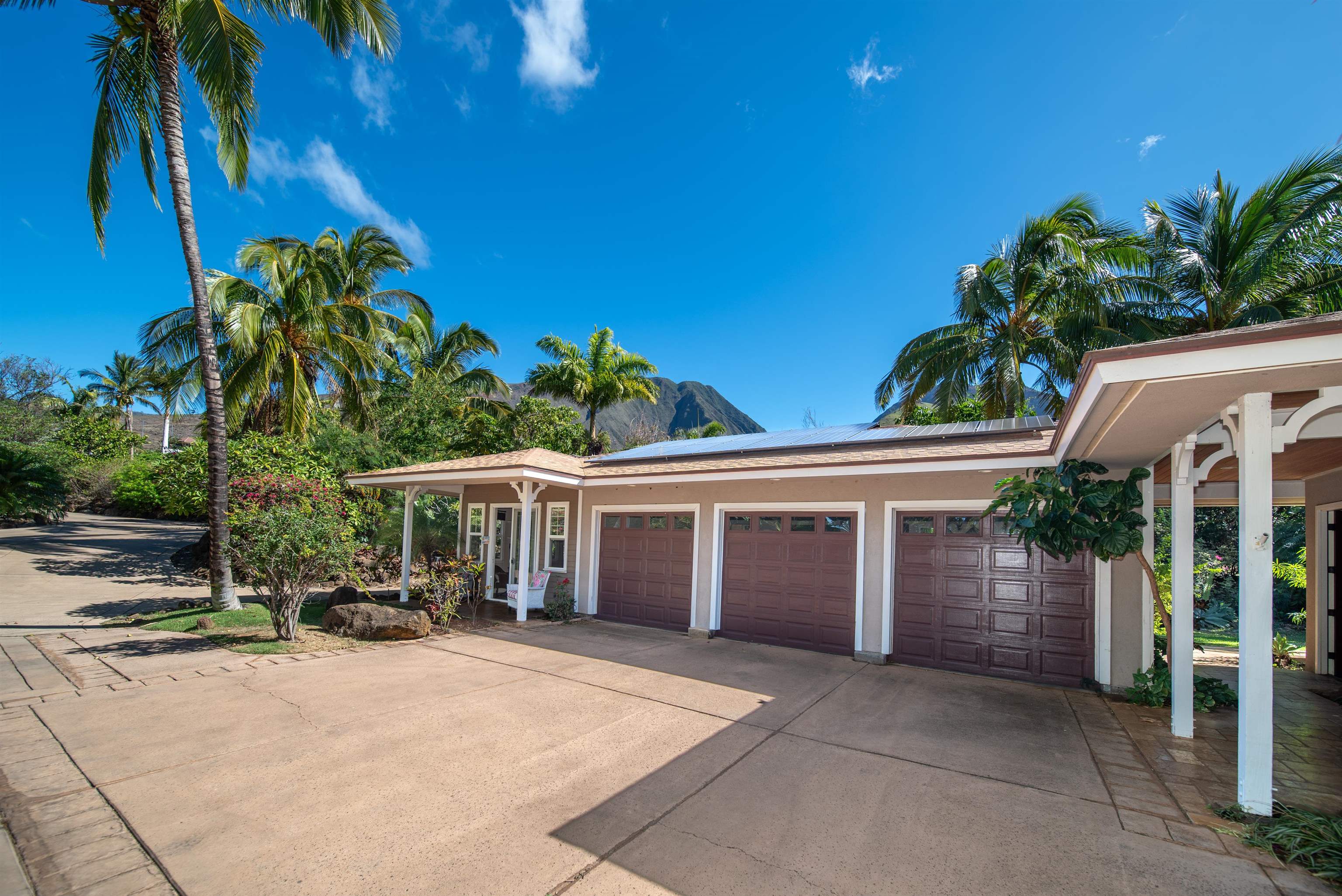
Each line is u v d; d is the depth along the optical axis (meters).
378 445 17.59
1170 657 5.59
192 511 18.95
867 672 7.83
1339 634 9.02
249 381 15.15
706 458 11.27
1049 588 7.43
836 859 3.32
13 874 3.04
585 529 12.08
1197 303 15.70
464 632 9.99
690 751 4.92
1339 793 4.35
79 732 5.12
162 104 10.30
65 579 13.65
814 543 9.20
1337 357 3.23
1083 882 3.14
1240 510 3.98
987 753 4.99
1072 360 16.09
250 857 3.23
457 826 3.61
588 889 3.00
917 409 21.25
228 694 6.28
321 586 14.90
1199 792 4.25
